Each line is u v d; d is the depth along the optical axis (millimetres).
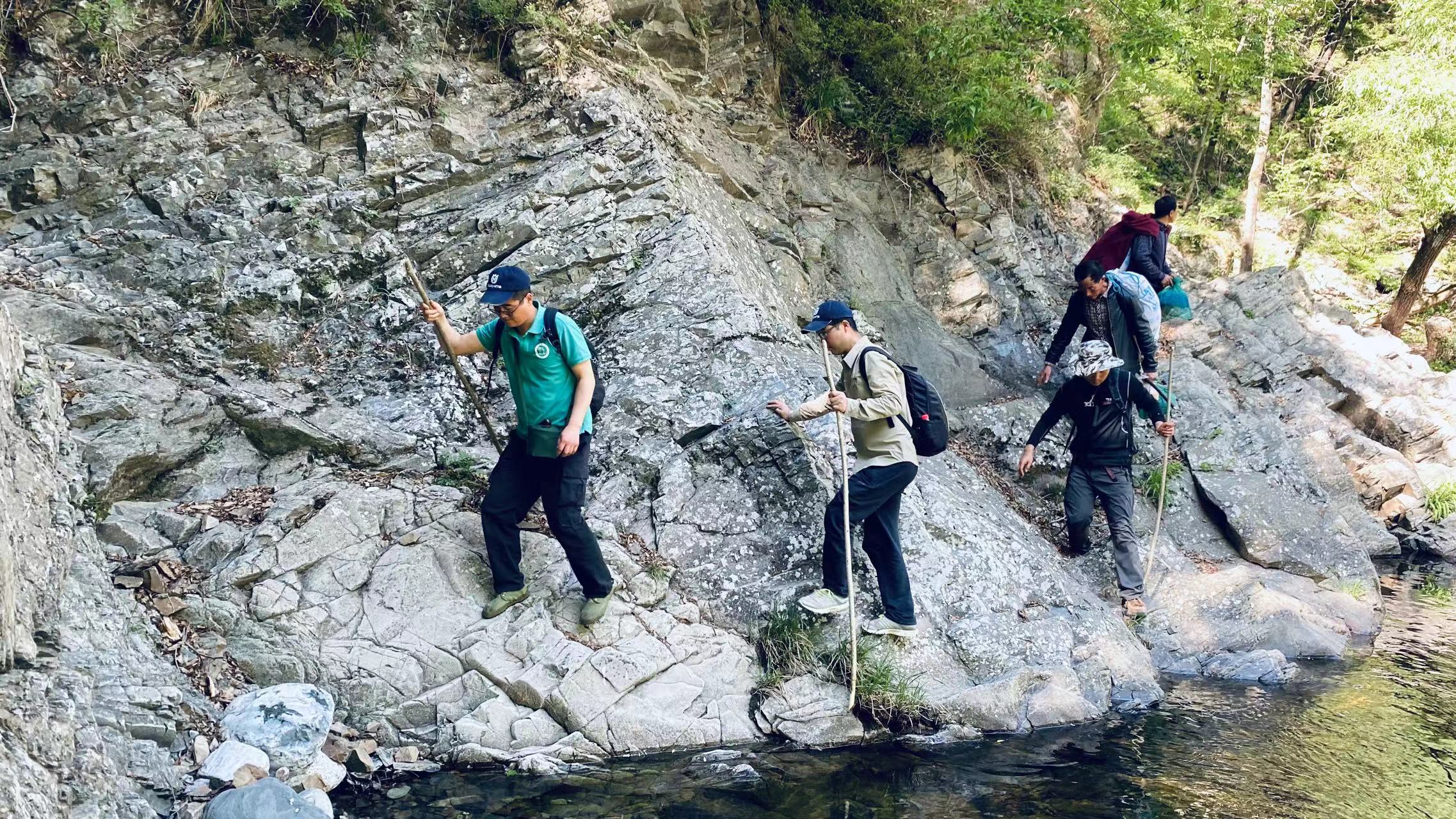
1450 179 12906
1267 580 7141
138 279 6141
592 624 4895
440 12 7949
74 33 7051
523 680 4582
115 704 3727
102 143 6766
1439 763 4629
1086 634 5715
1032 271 10438
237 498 5184
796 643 5035
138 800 3436
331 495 5203
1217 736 4926
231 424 5484
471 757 4273
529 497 4848
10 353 4520
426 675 4598
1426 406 10875
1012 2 9117
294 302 6410
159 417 5211
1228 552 7559
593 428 4824
